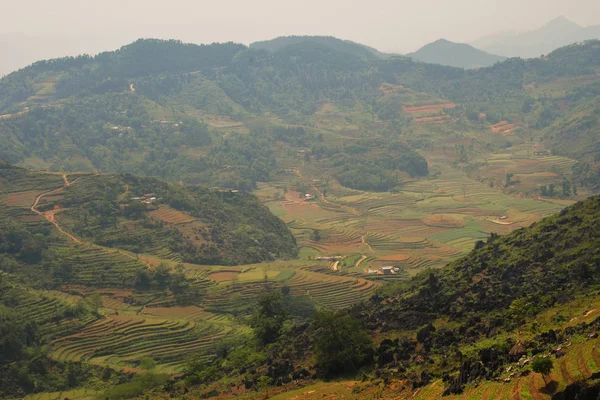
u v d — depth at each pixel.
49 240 169.75
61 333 124.56
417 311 84.44
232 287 151.12
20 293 135.62
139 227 189.00
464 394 49.94
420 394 55.03
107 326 128.75
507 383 48.56
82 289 149.88
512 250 98.06
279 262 182.62
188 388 86.81
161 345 122.88
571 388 41.50
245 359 90.50
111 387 103.62
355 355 72.69
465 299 83.00
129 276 153.88
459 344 67.38
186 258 176.25
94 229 183.62
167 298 146.62
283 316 103.50
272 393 69.75
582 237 90.06
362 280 158.25
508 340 60.56
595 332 51.34
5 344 112.94
